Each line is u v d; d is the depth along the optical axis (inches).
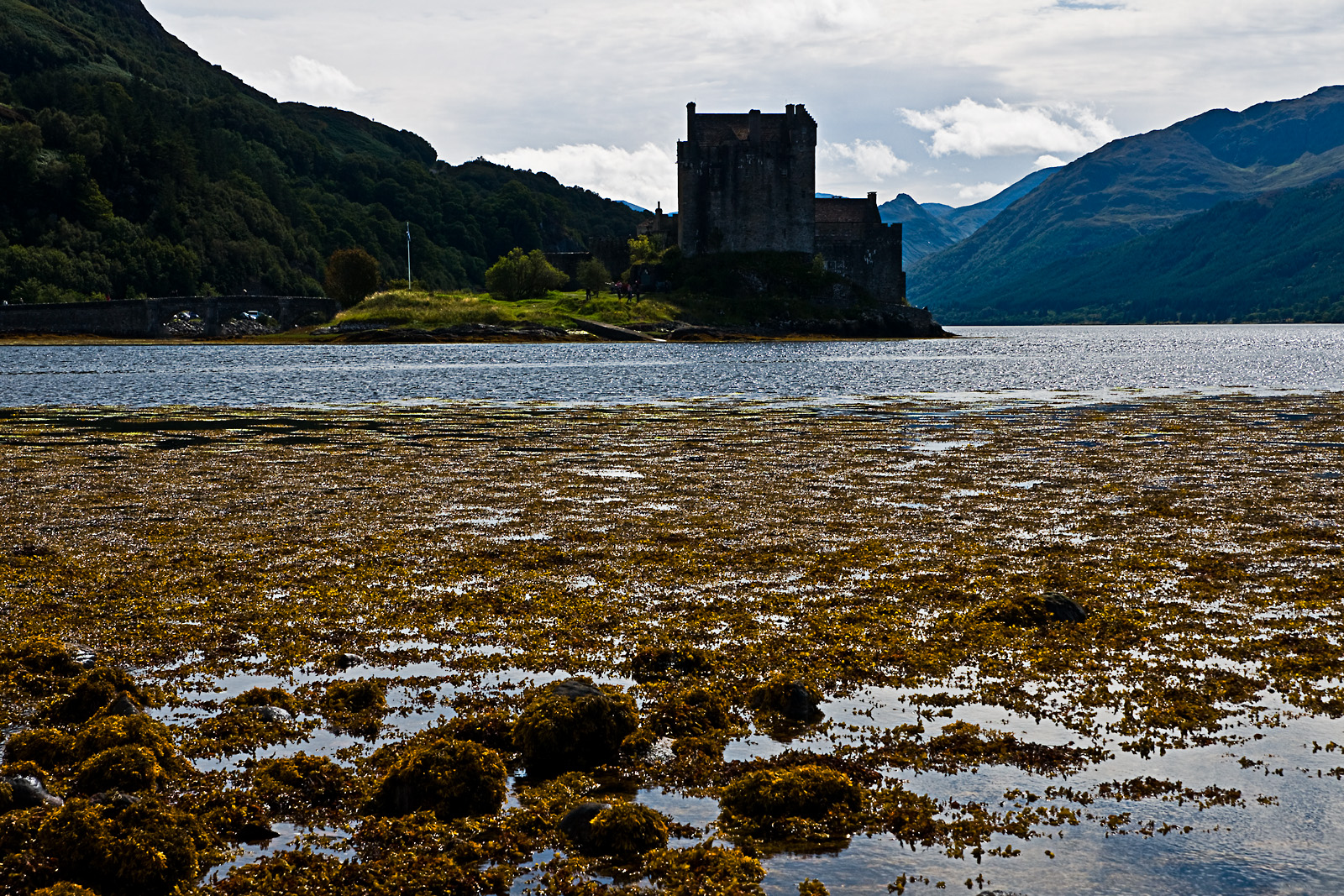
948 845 349.1
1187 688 476.4
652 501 932.6
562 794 381.4
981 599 618.2
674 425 1563.7
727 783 391.5
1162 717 444.1
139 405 1918.1
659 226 6732.3
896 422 1611.7
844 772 398.0
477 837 354.0
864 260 6328.7
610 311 5502.0
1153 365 3516.2
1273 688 475.5
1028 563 702.5
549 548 750.5
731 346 4945.9
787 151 6063.0
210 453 1245.7
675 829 360.2
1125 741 423.5
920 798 378.9
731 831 359.3
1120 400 2042.3
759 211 6082.7
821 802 368.2
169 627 564.4
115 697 445.7
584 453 1253.1
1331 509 879.7
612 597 626.2
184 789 380.2
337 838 356.5
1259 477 1052.5
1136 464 1150.3
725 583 657.6
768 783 370.9
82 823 331.0
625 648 534.6
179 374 2861.7
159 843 328.2
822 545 760.3
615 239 6461.6
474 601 614.2
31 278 5959.6
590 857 342.6
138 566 693.9
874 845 349.7
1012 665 507.8
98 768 374.6
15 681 473.7
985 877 331.0
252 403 1957.4
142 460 1187.9
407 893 321.7
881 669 503.2
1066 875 331.3
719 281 5900.6
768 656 520.1
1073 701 464.1
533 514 874.8
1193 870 333.7
